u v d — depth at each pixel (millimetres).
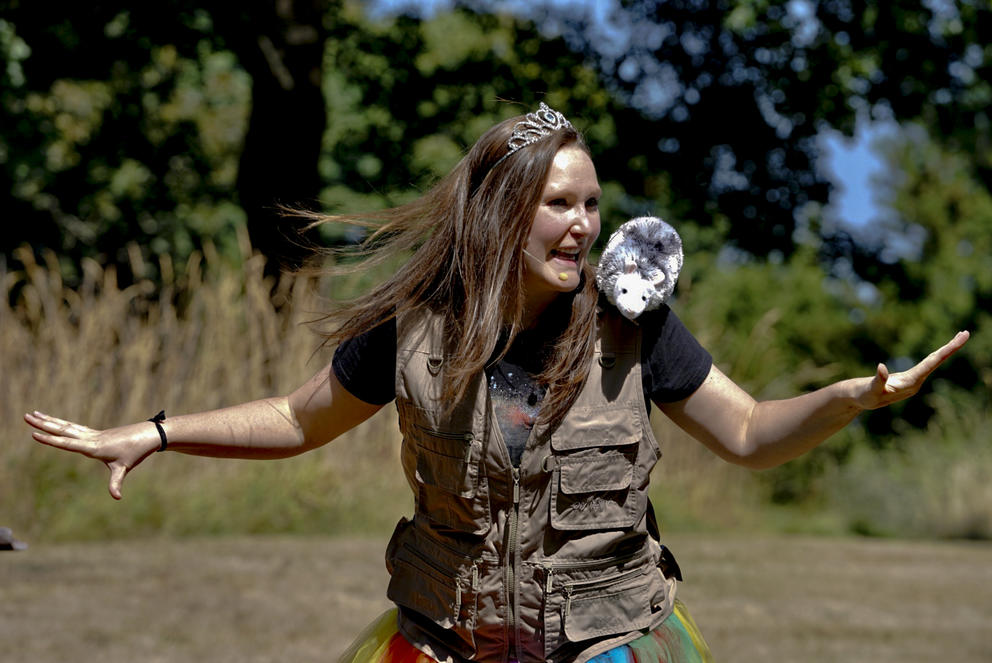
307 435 5680
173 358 18203
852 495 27016
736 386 5359
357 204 31406
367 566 14781
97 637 10656
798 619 12812
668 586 5465
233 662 9930
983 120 34781
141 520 17188
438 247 5363
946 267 48094
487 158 5270
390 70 34375
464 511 5160
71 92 38188
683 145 33594
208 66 40812
